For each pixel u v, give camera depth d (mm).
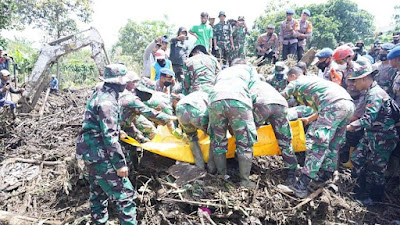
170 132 4742
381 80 5836
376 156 4328
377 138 4277
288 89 4457
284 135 4238
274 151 4539
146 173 4426
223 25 9609
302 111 5266
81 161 4668
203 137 4824
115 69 3385
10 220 3756
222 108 3863
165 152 4340
